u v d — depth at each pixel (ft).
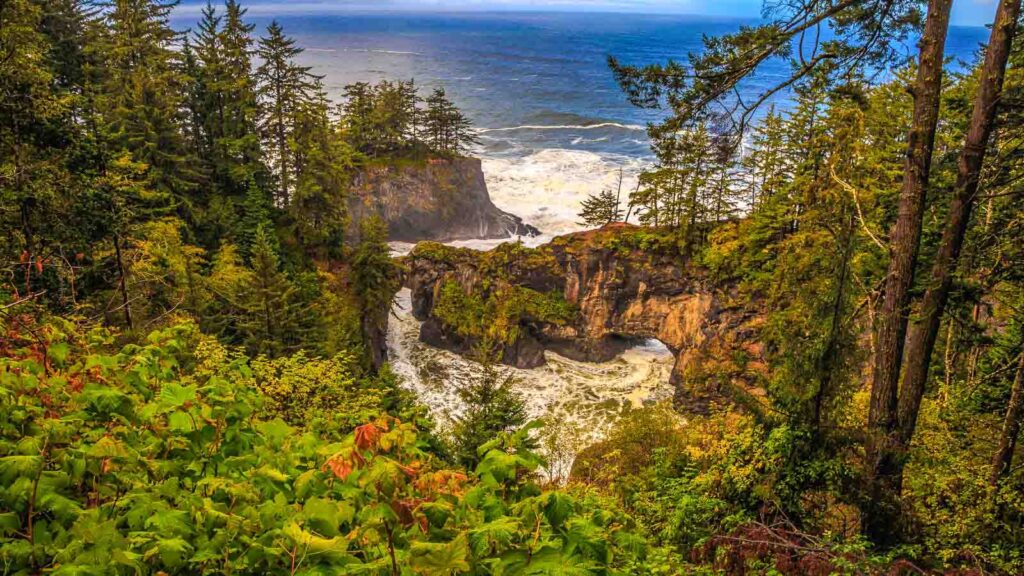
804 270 35.37
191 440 12.84
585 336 148.77
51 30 117.39
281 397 46.21
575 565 9.24
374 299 138.10
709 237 130.93
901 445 30.91
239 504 11.19
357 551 10.10
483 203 234.99
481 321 150.10
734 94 33.37
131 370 14.49
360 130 216.95
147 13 120.37
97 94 115.55
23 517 10.06
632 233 143.64
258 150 140.56
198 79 137.80
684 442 69.97
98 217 59.47
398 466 8.99
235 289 97.25
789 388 31.78
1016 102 27.99
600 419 130.82
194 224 124.88
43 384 13.21
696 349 130.11
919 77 29.71
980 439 42.19
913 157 30.17
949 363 59.16
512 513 10.36
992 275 33.58
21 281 39.29
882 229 59.67
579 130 415.03
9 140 53.88
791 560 24.09
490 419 74.02
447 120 231.91
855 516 31.09
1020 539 29.84
